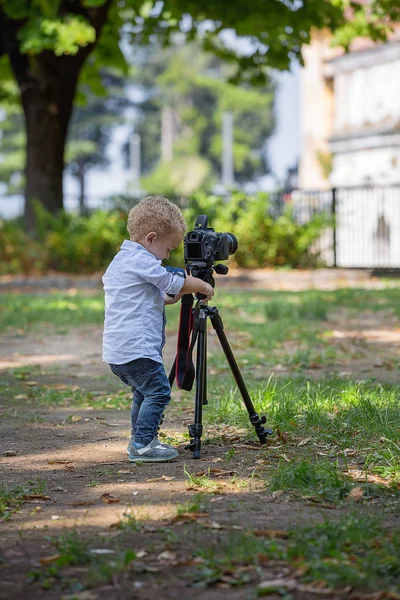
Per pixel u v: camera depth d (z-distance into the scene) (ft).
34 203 75.77
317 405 21.80
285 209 76.38
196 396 18.15
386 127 112.16
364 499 14.73
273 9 69.56
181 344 17.85
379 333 39.63
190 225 74.23
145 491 15.62
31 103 77.36
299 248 75.66
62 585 11.33
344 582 11.10
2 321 44.39
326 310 46.78
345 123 120.37
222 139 297.53
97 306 50.67
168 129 301.63
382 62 115.03
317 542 12.32
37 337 39.55
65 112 78.02
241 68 79.77
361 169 117.08
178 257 72.54
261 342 36.32
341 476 15.92
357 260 104.01
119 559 11.98
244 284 69.31
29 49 67.82
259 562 11.84
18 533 13.34
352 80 120.57
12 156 255.09
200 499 14.83
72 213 79.46
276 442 19.04
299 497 14.96
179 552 12.34
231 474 16.63
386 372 28.96
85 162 299.58
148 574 11.65
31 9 67.15
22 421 22.57
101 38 83.71
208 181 258.37
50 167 77.66
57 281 69.26
